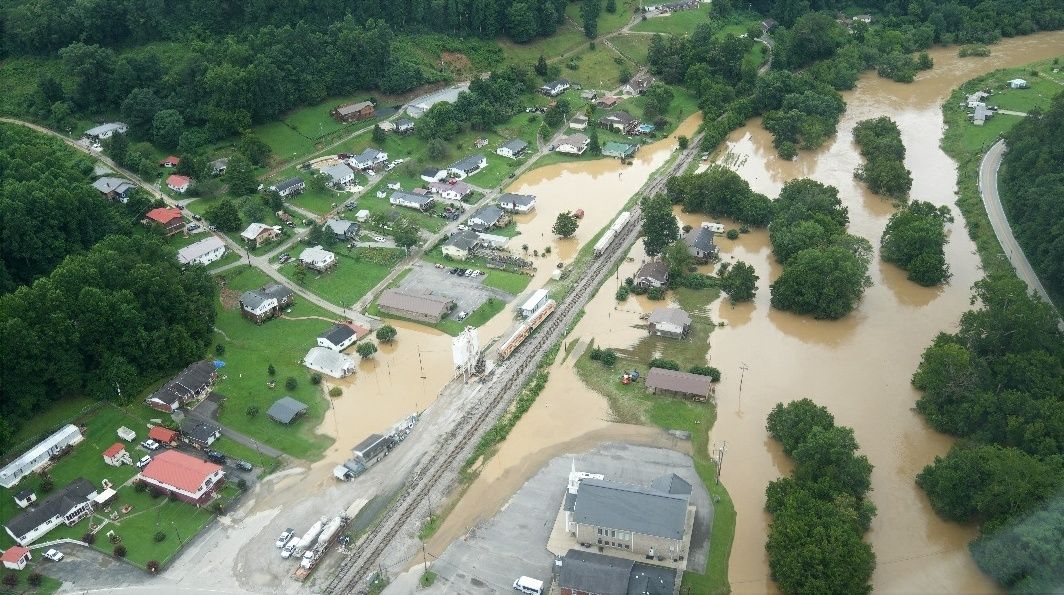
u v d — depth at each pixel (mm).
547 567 113875
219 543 118500
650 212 185625
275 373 153000
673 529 111688
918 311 171375
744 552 116125
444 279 183625
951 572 112188
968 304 173125
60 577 113438
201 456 133250
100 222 175750
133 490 126688
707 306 174250
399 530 120625
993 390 135250
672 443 136500
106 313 141875
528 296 177875
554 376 153250
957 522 119625
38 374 137125
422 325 168625
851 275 165375
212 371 149125
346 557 116250
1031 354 136750
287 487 128250
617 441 137250
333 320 169500
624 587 105062
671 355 158625
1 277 154000
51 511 119875
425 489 127750
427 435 138875
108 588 111750
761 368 154625
